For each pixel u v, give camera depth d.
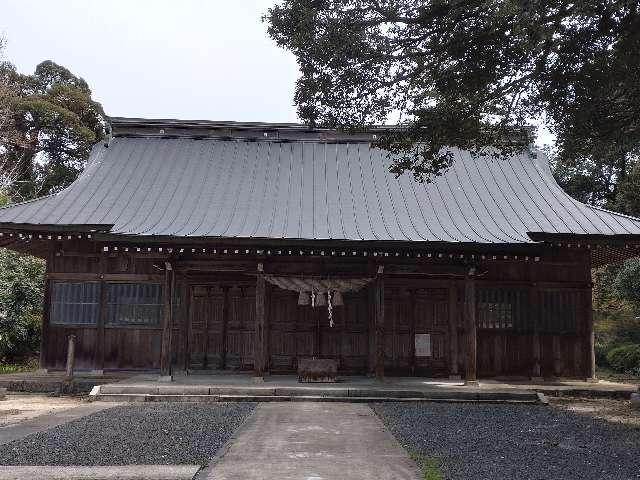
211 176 17.94
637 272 20.48
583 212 16.62
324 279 14.80
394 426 9.57
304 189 17.50
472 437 8.62
